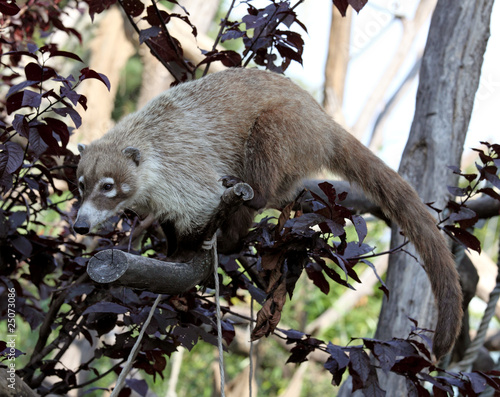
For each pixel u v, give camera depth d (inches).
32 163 146.8
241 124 144.0
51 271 148.0
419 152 196.1
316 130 147.3
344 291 433.7
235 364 437.4
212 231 115.2
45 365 143.0
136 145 144.0
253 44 153.4
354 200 192.7
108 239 154.6
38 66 112.3
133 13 159.5
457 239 130.0
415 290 185.6
